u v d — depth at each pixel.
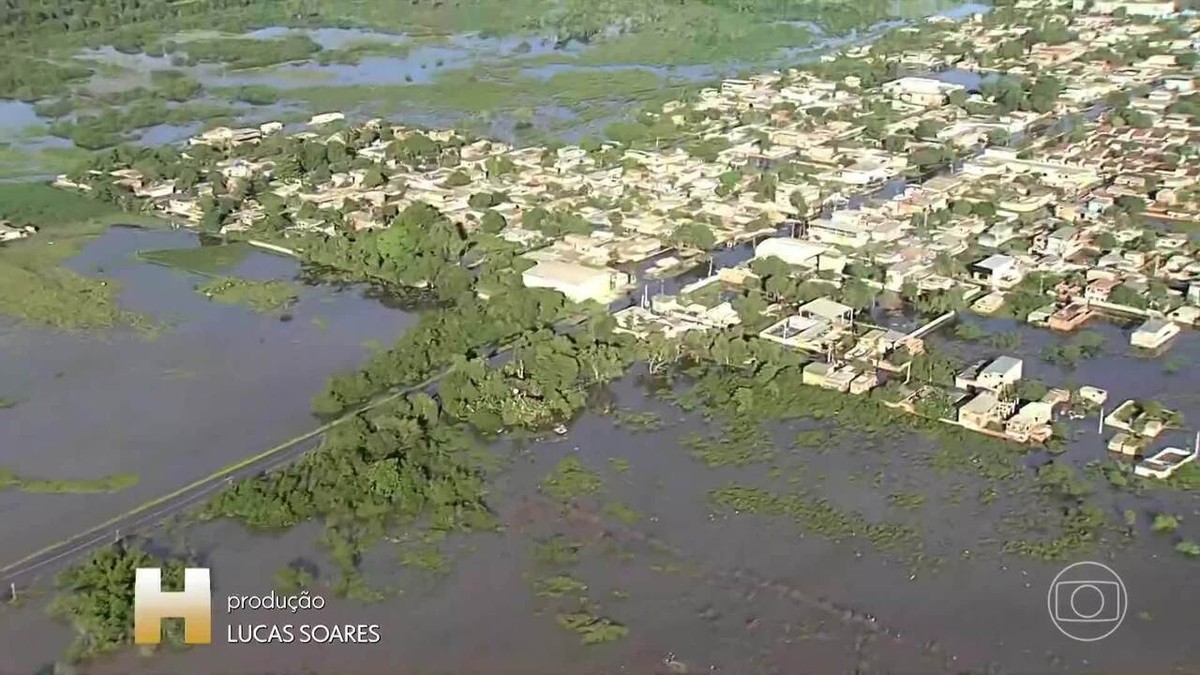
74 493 148.88
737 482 147.25
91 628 122.12
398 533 138.50
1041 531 136.38
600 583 129.00
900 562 131.38
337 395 169.88
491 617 123.88
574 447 156.38
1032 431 154.25
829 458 152.00
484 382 167.00
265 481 146.38
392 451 153.62
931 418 159.75
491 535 137.88
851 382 168.38
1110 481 145.75
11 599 127.81
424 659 117.75
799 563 131.50
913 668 115.44
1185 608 123.50
